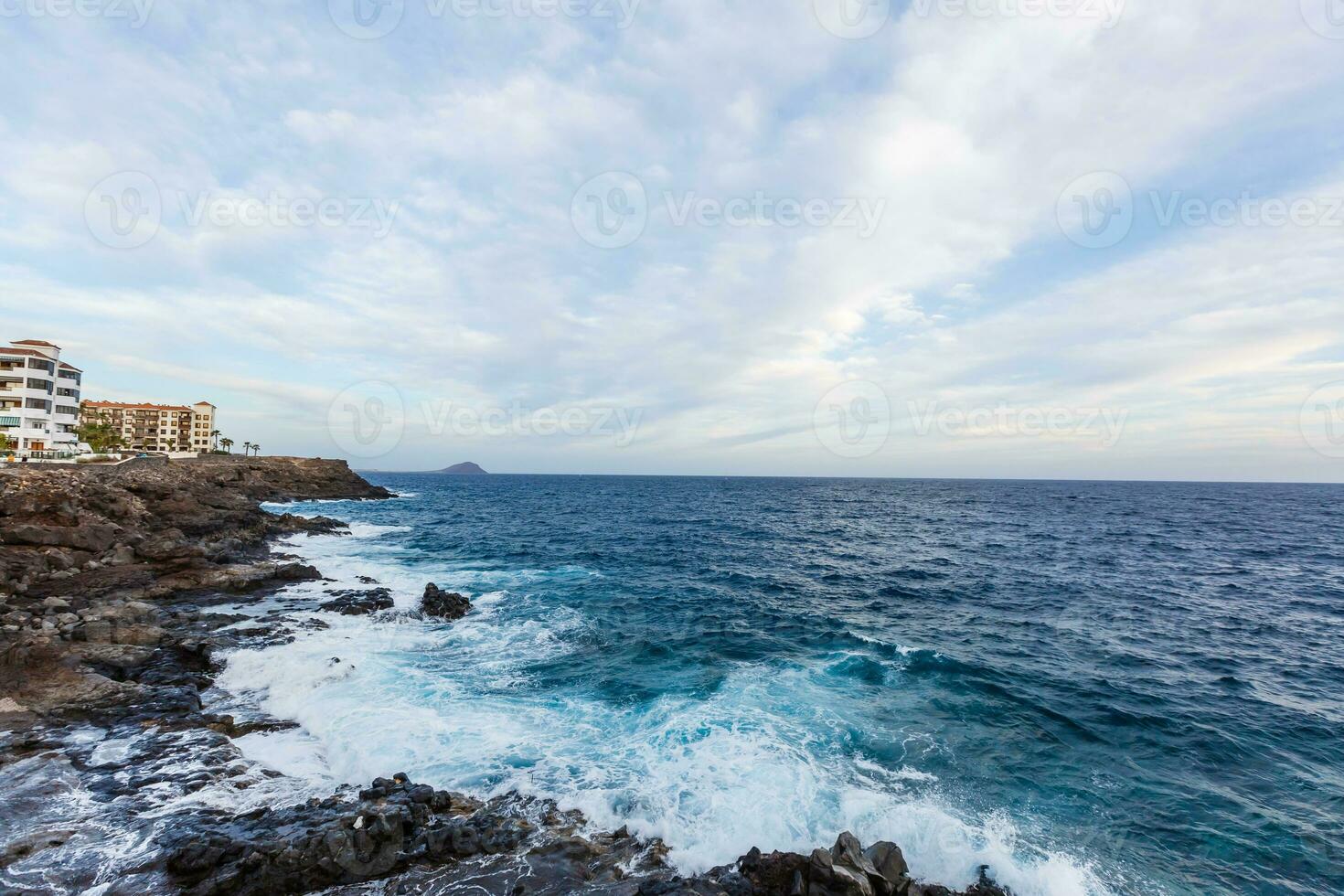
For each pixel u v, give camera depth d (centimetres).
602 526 5738
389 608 2247
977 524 6050
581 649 1908
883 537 4953
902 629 2175
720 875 862
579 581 2992
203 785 1058
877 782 1130
